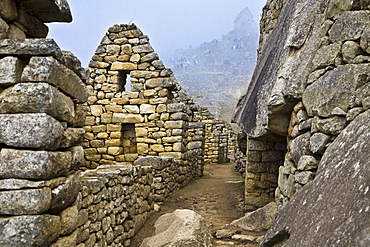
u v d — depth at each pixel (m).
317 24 4.10
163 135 9.90
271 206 5.60
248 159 6.83
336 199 2.34
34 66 2.26
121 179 4.46
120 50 10.26
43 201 2.17
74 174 2.75
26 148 2.21
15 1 2.61
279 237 3.00
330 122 3.40
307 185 3.12
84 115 3.06
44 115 2.21
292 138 4.33
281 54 4.62
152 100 10.04
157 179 7.44
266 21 8.80
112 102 10.20
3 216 2.15
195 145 12.73
